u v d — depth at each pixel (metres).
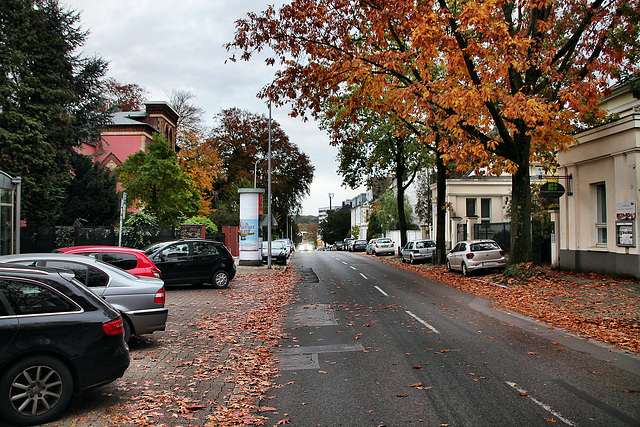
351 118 16.75
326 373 6.46
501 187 38.53
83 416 4.86
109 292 7.66
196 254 16.45
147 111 48.03
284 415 4.93
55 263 7.56
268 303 13.42
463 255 20.34
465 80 15.39
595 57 14.67
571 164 17.98
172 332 9.37
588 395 5.27
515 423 4.50
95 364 4.99
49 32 26.33
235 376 6.41
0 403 4.51
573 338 8.28
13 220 15.85
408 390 5.60
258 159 51.88
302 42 14.91
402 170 34.94
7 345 4.57
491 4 12.39
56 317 4.87
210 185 47.34
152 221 27.64
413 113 14.71
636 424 4.42
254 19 14.59
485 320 10.15
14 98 23.73
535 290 14.19
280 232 65.25
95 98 33.06
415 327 9.48
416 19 12.86
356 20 14.83
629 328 8.83
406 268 27.20
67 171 26.89
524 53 13.42
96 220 29.22
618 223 15.19
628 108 19.89
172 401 5.41
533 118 12.53
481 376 6.07
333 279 20.52
